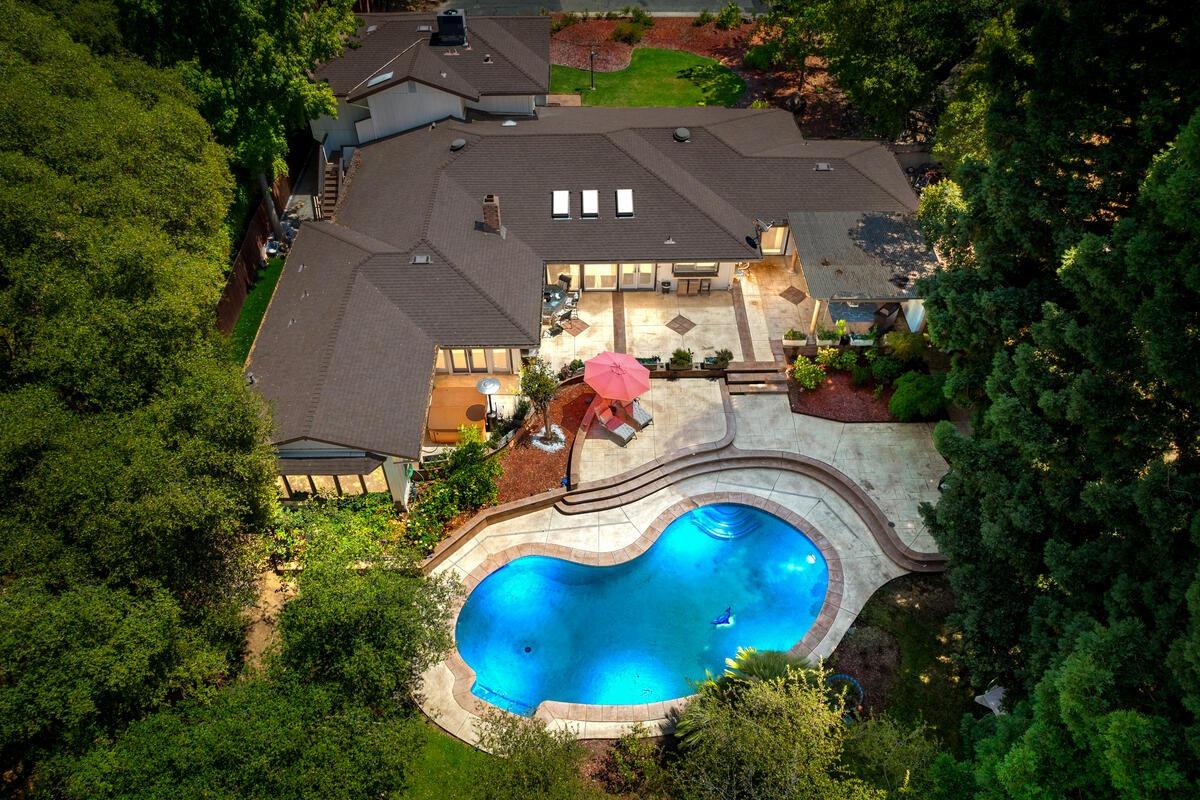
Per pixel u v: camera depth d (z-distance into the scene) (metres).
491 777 22.66
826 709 23.61
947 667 29.00
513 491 34.59
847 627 30.28
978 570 26.06
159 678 21.58
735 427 37.03
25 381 25.62
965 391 29.80
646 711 28.06
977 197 28.88
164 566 23.30
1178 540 19.91
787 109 57.03
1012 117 27.77
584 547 33.19
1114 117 25.22
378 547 28.45
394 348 34.91
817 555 33.03
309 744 20.80
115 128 29.69
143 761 19.20
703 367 39.09
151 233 28.12
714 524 34.16
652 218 41.78
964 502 26.88
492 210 40.00
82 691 19.14
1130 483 21.84
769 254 45.59
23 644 19.00
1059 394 22.72
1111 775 17.09
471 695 28.47
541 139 44.09
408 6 70.00
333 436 30.62
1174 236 21.11
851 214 42.41
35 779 21.25
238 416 25.56
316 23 41.59
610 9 70.50
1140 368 21.95
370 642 23.59
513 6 70.75
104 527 21.47
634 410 36.78
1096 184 26.41
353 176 45.59
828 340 39.84
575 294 42.47
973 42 46.78
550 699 28.62
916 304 38.41
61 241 26.19
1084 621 21.31
